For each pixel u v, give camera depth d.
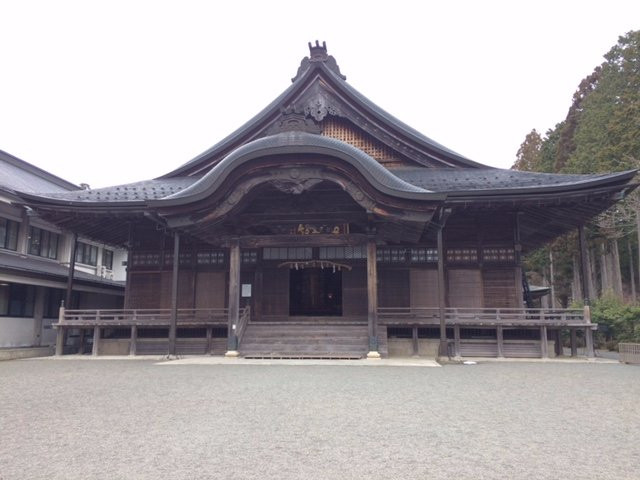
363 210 18.44
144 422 6.83
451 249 22.02
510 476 4.55
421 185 20.38
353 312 22.23
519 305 21.20
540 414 7.43
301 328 20.03
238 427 6.51
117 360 18.48
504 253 21.64
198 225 18.00
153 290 23.52
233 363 16.08
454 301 21.61
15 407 8.05
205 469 4.74
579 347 30.47
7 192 22.98
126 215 21.02
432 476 4.55
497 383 11.02
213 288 23.30
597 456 5.22
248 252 23.27
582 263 20.66
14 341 23.73
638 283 47.06
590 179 18.41
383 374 12.76
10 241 25.48
